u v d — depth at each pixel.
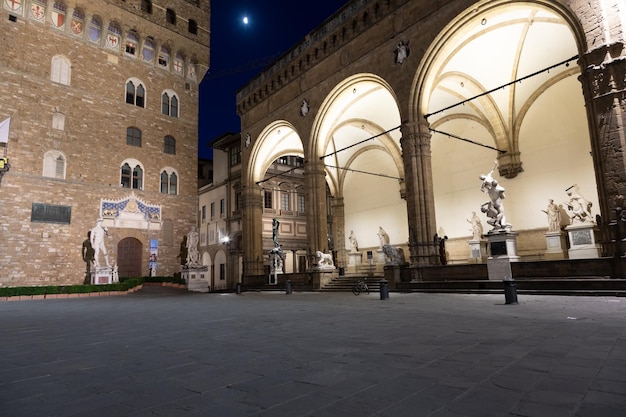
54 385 4.82
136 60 40.28
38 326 11.43
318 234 31.33
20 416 3.70
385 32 26.41
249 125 40.34
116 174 37.53
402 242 39.28
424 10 23.98
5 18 33.06
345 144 41.66
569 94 27.17
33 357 6.68
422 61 23.75
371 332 8.30
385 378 4.66
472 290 18.72
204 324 10.77
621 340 6.48
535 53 25.64
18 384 4.91
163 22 42.19
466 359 5.51
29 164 32.94
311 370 5.17
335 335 8.07
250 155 39.78
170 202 40.78
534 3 19.33
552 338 6.88
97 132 36.84
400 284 22.80
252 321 11.13
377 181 42.06
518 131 29.95
